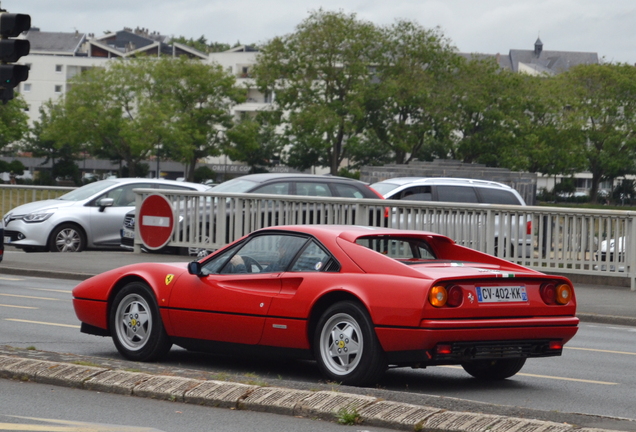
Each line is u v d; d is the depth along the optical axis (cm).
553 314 827
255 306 841
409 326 757
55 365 805
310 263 835
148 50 15588
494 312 789
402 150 7775
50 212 2386
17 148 11475
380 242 848
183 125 8300
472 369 917
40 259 2184
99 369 789
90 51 15662
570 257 1897
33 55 14750
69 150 10062
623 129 8569
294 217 2119
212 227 2211
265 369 924
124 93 8444
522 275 809
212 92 8525
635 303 1652
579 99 8269
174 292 898
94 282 960
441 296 760
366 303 776
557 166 8181
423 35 7638
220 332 867
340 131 7788
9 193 3111
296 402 684
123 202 2475
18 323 1220
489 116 7756
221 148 8744
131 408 702
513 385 880
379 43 7662
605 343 1248
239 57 14362
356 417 652
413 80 7588
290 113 7800
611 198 9500
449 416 629
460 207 1969
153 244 2286
